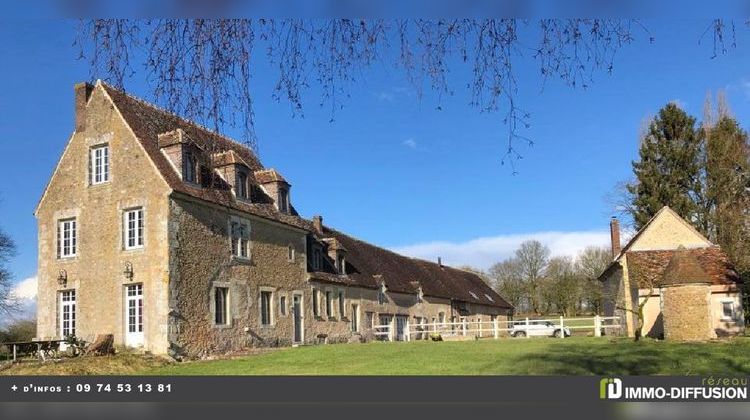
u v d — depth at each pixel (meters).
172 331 20.92
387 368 15.92
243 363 19.11
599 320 30.17
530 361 16.17
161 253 21.33
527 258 77.12
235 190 25.36
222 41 4.33
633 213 43.94
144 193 22.02
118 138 22.91
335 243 34.03
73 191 23.58
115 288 22.09
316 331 30.33
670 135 42.38
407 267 44.94
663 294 24.95
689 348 18.84
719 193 39.00
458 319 47.72
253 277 25.75
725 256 27.89
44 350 20.81
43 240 23.91
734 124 39.59
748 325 34.09
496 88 4.57
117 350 21.17
